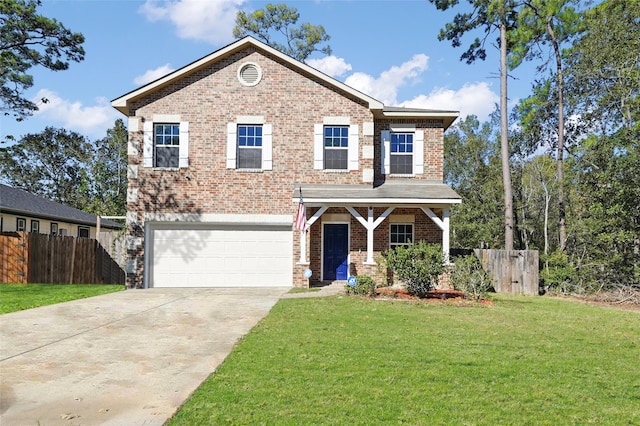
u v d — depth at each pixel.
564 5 20.75
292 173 17.38
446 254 15.75
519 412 5.11
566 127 24.00
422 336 8.78
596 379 6.34
